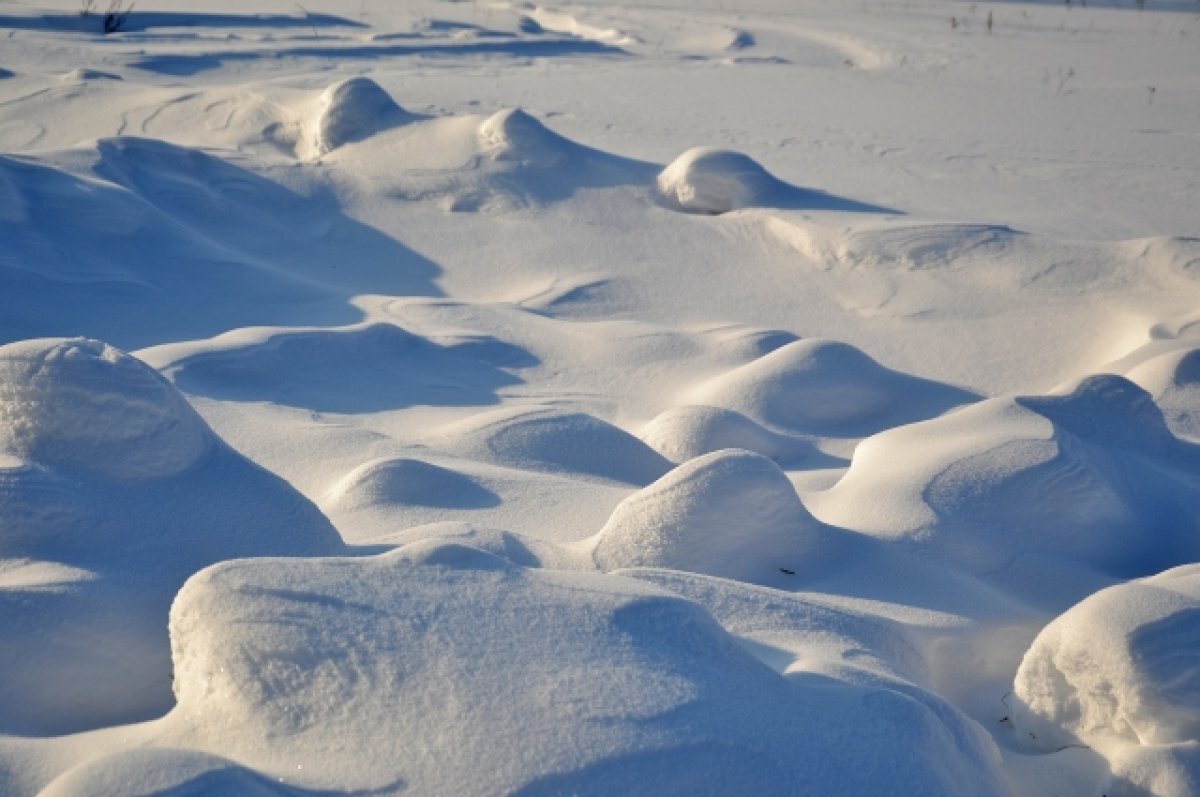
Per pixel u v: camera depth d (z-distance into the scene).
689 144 11.94
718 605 2.94
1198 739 2.57
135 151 8.09
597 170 8.83
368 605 2.34
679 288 7.52
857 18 24.92
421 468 4.02
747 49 20.48
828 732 2.19
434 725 2.07
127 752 1.95
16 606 2.59
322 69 15.15
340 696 2.16
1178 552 3.97
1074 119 13.95
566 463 4.64
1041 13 25.50
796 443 5.31
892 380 6.08
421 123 9.10
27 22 16.75
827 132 12.89
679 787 1.99
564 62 17.66
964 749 2.46
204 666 2.30
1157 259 7.08
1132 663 2.65
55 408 2.99
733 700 2.20
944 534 3.73
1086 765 2.71
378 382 5.82
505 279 7.66
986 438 4.16
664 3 27.47
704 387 5.88
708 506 3.40
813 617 2.97
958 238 7.61
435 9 22.89
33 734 2.46
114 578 2.78
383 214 8.30
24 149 9.73
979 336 6.82
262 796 1.93
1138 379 5.75
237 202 8.16
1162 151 12.09
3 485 2.84
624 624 2.34
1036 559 3.73
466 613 2.33
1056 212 9.54
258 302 6.82
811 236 7.83
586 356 6.39
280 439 4.63
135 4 20.19
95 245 6.92
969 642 3.23
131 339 6.14
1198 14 25.02
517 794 1.93
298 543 3.07
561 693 2.12
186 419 3.17
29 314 6.12
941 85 16.59
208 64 14.59
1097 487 4.00
